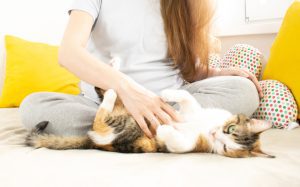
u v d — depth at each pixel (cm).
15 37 195
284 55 144
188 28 129
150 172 72
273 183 66
